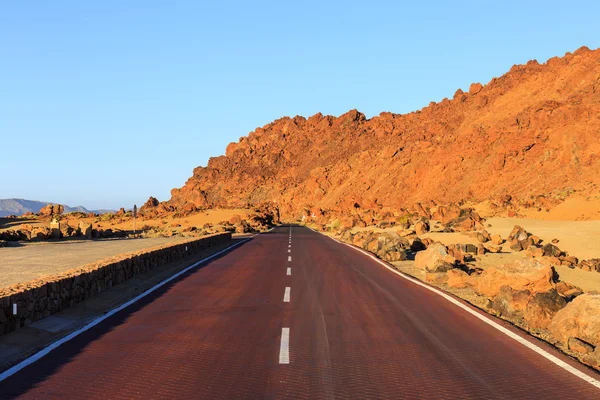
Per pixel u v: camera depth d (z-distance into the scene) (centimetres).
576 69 14000
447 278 1667
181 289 1488
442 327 982
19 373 675
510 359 762
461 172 12025
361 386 631
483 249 3003
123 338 880
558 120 10906
